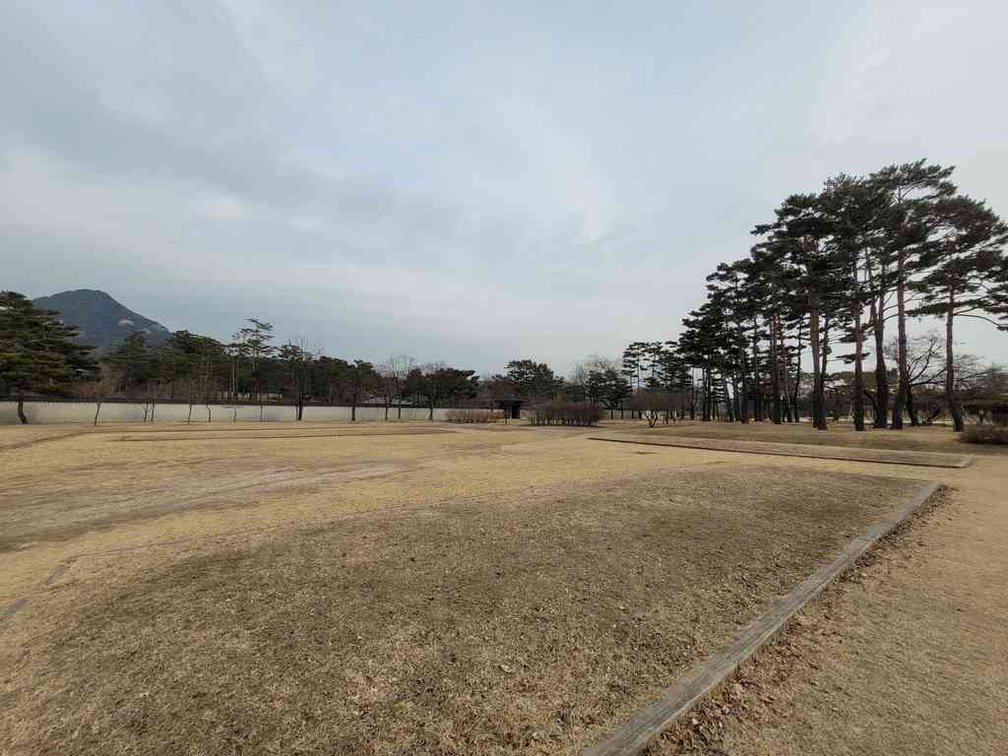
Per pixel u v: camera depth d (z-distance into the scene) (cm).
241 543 442
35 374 3008
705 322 3750
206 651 256
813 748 211
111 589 340
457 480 960
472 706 221
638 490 691
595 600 335
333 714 211
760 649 292
